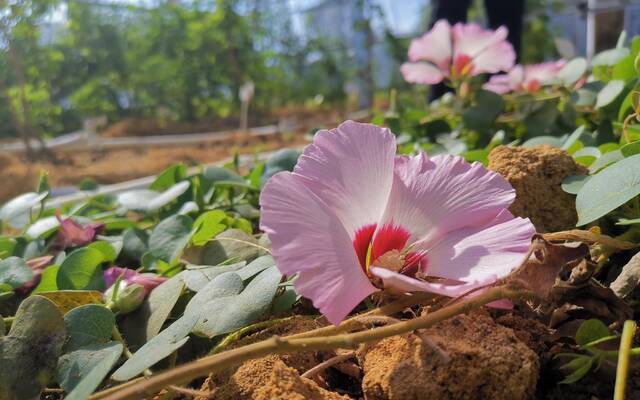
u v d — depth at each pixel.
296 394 0.12
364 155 0.14
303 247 0.12
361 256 0.14
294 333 0.15
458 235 0.14
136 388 0.11
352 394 0.14
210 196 0.26
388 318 0.13
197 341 0.16
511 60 0.32
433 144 0.32
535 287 0.13
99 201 0.32
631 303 0.15
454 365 0.12
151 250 0.21
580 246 0.13
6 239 0.24
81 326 0.15
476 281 0.12
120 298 0.17
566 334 0.14
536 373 0.12
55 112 1.11
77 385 0.13
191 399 0.14
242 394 0.13
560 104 0.31
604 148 0.22
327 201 0.13
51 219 0.25
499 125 0.33
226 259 0.19
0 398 0.14
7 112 1.07
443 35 0.33
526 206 0.18
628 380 0.13
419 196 0.15
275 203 0.12
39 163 0.82
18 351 0.14
